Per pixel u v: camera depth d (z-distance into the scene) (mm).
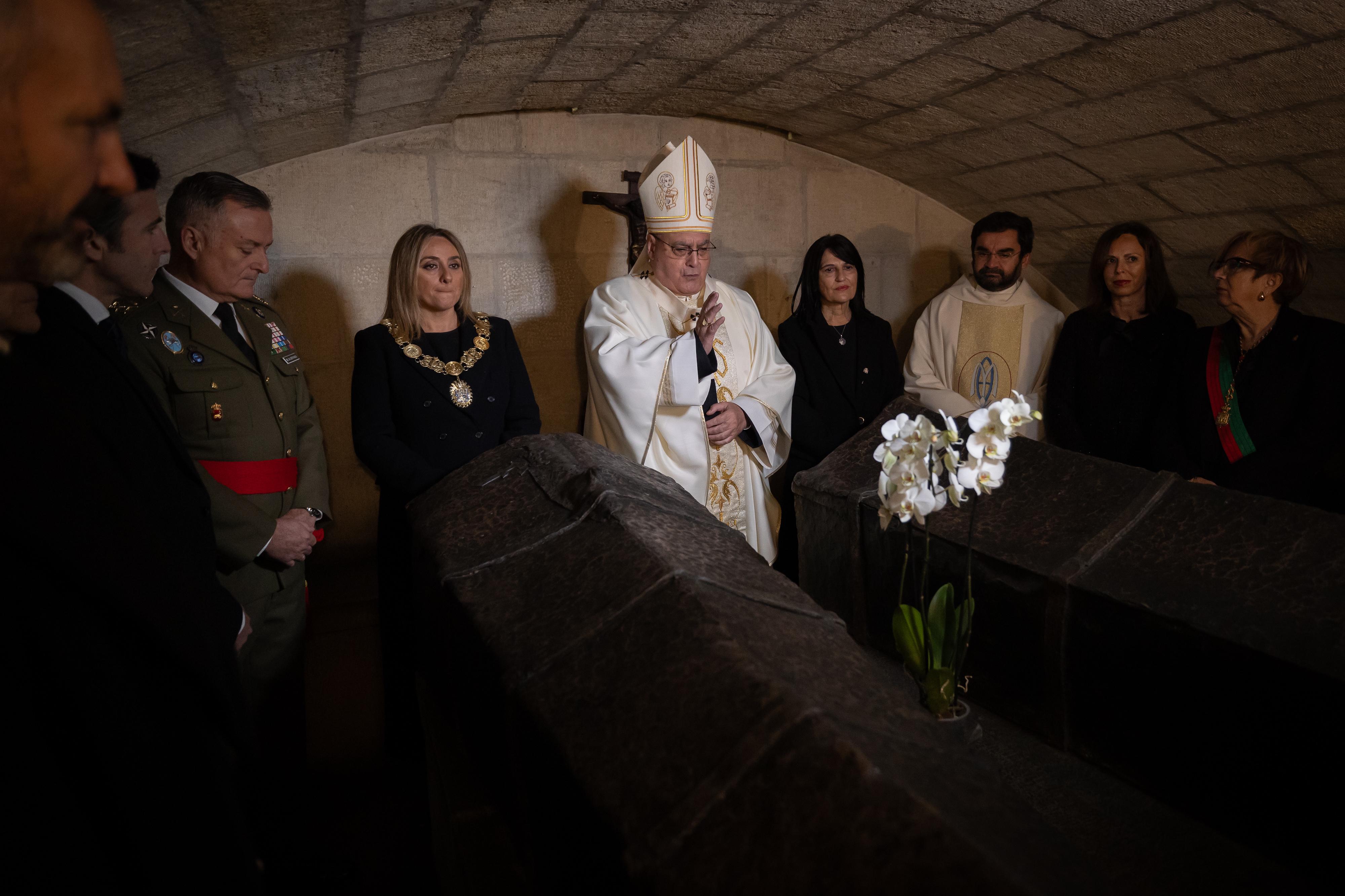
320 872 1921
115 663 731
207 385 1868
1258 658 954
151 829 738
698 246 2424
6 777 640
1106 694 1153
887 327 2988
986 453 1063
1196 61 2096
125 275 1487
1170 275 3365
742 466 2531
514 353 2449
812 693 697
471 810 1200
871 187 3617
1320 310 3049
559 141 3115
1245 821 995
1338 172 2383
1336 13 1758
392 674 2289
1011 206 3469
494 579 1143
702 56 2439
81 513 713
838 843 541
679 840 605
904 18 2080
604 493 1189
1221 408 2283
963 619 1082
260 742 1952
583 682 822
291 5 1527
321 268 2891
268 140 2457
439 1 1717
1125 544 1198
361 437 2156
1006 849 524
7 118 477
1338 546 1021
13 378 715
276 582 1930
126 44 1448
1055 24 2033
